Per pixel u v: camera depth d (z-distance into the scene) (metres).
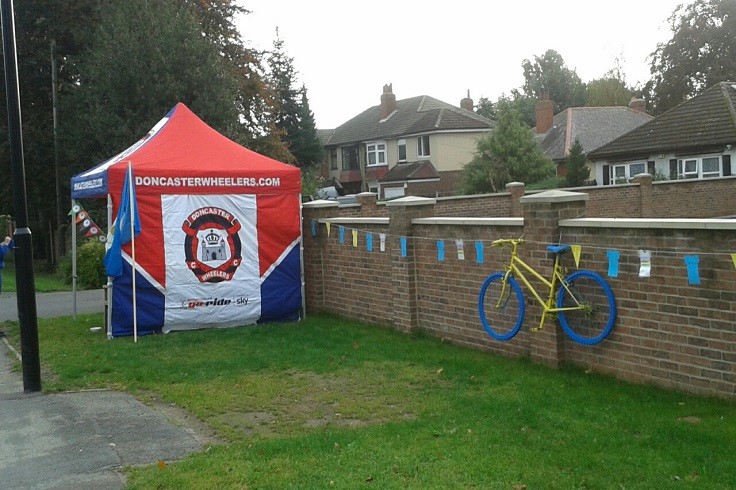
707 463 5.30
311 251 13.26
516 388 7.68
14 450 6.26
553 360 8.45
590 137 43.75
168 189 11.48
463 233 9.82
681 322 7.07
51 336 11.66
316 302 13.26
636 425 6.23
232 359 9.52
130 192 11.13
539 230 8.55
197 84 25.84
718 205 24.30
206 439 6.41
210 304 11.83
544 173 35.56
